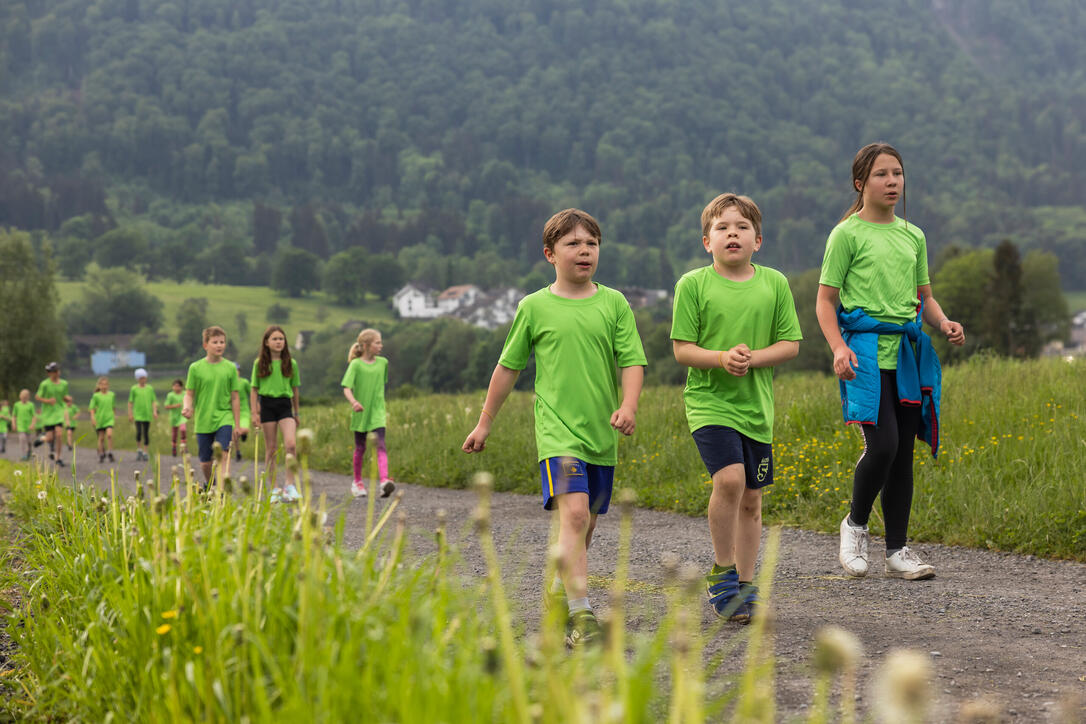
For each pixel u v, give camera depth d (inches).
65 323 3631.9
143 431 1177.4
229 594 165.8
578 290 265.1
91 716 169.3
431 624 152.1
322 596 153.2
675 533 441.1
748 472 269.3
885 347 318.7
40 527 328.8
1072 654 222.4
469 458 718.5
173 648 158.2
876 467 318.0
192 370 580.4
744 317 269.3
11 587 289.4
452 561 165.3
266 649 147.0
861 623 253.9
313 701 134.0
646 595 297.0
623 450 658.8
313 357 7519.7
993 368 700.7
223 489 216.2
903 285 320.8
